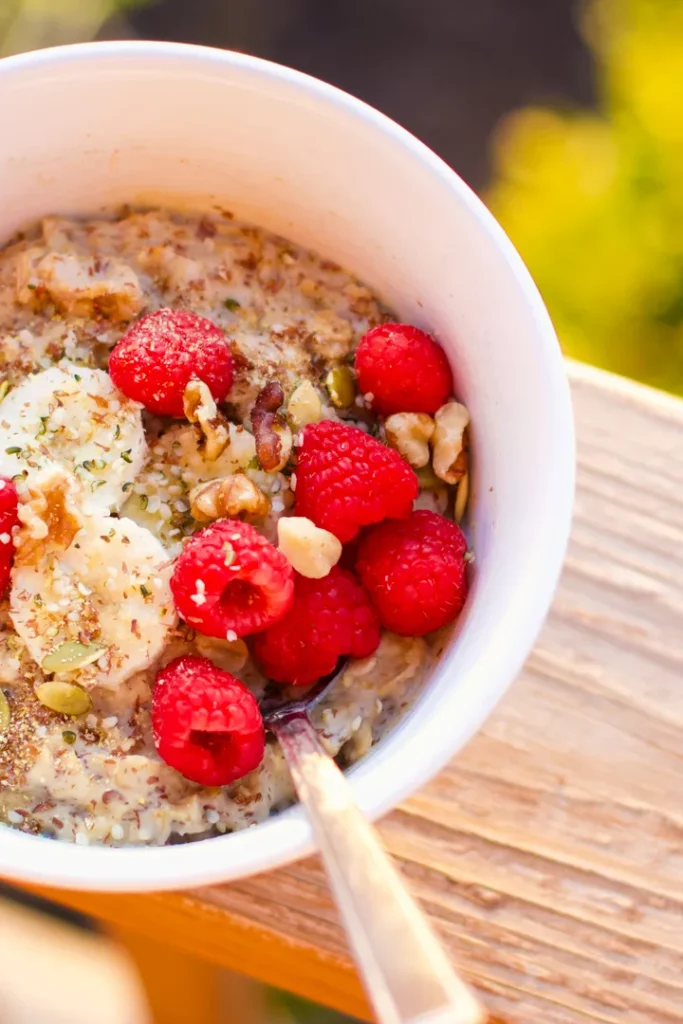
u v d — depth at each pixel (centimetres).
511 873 39
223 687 35
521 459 36
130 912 39
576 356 56
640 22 57
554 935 39
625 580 41
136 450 38
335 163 38
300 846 33
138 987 53
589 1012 38
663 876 39
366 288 40
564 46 77
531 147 61
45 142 38
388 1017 31
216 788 36
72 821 36
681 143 55
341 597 37
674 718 40
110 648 36
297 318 39
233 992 50
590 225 55
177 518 38
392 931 31
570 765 40
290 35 76
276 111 38
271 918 38
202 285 39
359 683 37
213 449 37
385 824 39
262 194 39
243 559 35
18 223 40
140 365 37
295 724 36
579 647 40
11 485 36
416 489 37
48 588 36
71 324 39
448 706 34
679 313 56
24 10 71
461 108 76
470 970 39
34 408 38
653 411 42
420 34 77
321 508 37
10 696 36
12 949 59
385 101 76
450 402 39
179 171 39
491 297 37
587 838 39
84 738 36
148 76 37
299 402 38
